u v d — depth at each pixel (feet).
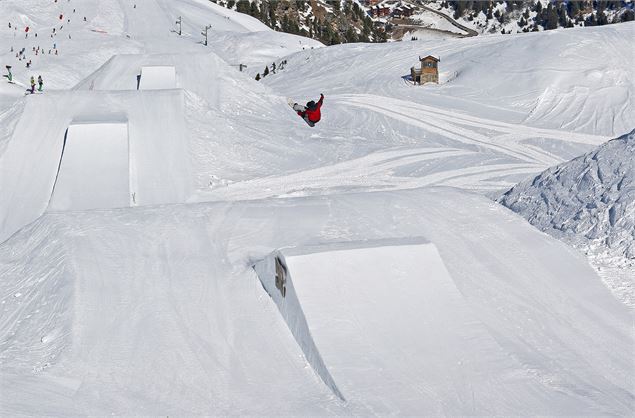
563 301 58.44
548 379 46.93
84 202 101.09
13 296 61.26
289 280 53.62
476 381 46.06
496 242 67.67
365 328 50.29
